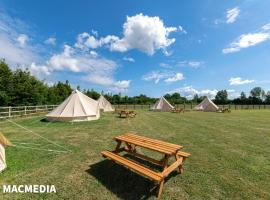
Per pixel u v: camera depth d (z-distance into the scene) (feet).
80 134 25.36
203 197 9.78
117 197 9.63
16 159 14.71
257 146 20.22
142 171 10.18
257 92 225.97
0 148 12.76
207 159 15.79
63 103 40.86
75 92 42.70
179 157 13.25
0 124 34.22
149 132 28.04
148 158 14.05
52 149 17.79
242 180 11.85
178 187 10.84
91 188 10.46
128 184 11.00
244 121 44.11
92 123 37.09
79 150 17.54
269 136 25.77
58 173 12.34
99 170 12.93
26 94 64.08
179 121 42.83
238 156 16.69
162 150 11.34
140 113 68.28
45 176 11.85
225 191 10.44
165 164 11.27
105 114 61.72
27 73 68.54
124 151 16.51
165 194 10.05
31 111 53.52
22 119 41.42
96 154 16.39
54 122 36.88
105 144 19.89
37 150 17.35
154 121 42.42
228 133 27.81
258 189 10.72
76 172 12.54
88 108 42.01
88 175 12.12
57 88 104.37
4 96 56.13
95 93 130.72
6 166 13.01
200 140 22.94
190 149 18.85
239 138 24.30
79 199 9.36
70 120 38.47
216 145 20.54
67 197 9.52
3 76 57.62
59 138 22.66
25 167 13.19
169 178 12.04
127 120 43.83
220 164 14.64
